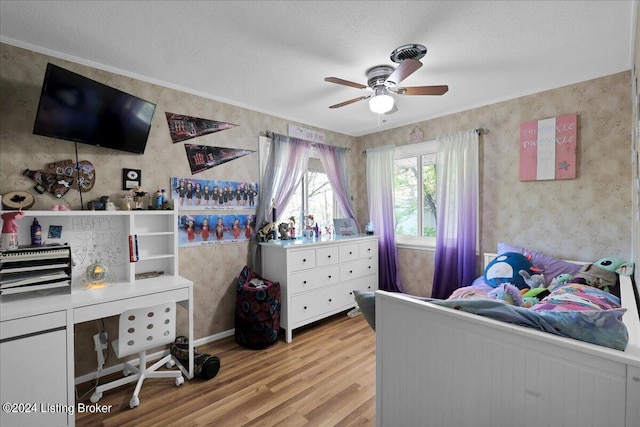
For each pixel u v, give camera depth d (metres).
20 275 1.80
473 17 1.73
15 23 1.77
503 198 3.05
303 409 1.91
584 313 0.99
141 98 2.44
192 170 2.76
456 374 1.24
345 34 1.90
